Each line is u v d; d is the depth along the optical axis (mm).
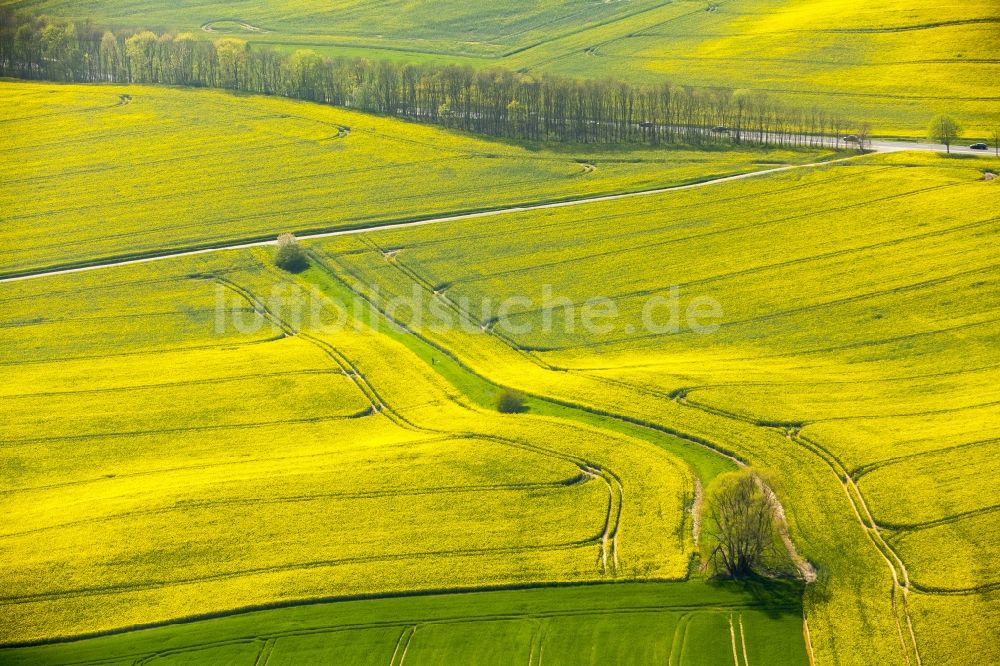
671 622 86750
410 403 124875
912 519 96125
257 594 91562
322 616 89375
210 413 124312
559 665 83125
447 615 88812
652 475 105625
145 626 88938
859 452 106375
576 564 93750
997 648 81250
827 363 129250
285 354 138625
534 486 105062
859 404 117438
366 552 96250
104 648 86938
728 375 125938
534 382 127188
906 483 100938
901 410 115500
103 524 101188
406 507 102375
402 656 84812
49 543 98688
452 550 96250
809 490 101312
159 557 96500
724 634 85125
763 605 87875
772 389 121750
